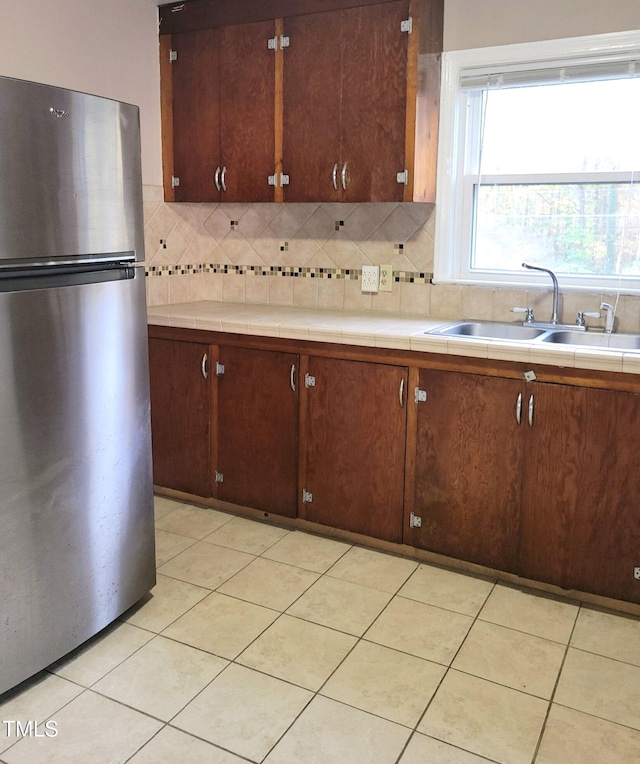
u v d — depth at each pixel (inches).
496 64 113.3
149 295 134.3
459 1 113.3
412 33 106.5
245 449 121.3
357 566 106.3
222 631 89.0
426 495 105.9
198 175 130.7
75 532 81.4
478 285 119.7
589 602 97.0
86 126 76.9
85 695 76.7
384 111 110.8
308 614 93.0
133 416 88.7
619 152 110.0
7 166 68.6
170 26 128.4
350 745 69.6
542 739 70.9
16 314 71.4
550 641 87.7
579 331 108.7
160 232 134.9
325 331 108.5
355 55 111.7
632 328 109.1
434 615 93.2
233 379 119.7
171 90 130.7
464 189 121.6
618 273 112.9
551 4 107.4
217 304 140.3
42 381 75.0
